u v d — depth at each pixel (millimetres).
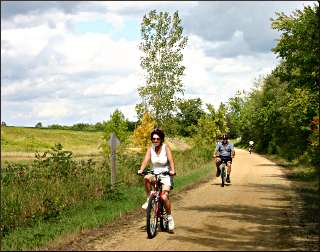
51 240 9266
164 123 23984
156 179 9719
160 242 8781
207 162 36156
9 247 9219
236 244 8625
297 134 30688
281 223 10766
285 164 36875
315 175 22172
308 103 24547
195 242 8773
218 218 11391
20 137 84500
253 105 68375
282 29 23750
